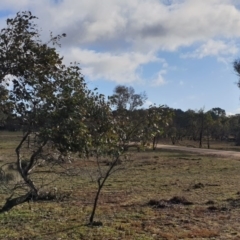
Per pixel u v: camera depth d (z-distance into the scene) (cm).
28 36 697
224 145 7100
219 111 9281
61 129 705
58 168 1435
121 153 1111
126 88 5316
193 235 1086
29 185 782
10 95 700
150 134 1149
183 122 7712
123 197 1719
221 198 1669
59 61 722
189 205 1522
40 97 709
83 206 1500
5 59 689
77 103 734
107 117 955
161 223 1227
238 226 1190
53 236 1079
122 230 1140
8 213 1345
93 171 2494
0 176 862
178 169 2972
